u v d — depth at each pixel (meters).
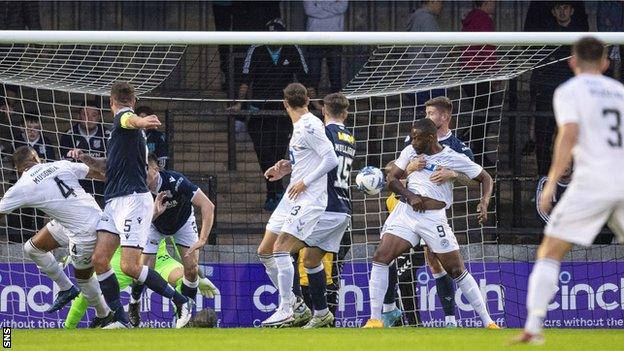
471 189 43.03
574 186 19.61
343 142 31.31
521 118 42.22
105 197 30.81
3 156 41.56
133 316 33.75
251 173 43.56
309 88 41.78
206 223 32.81
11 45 38.19
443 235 30.97
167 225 33.59
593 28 49.72
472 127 40.12
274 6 45.03
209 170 45.00
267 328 29.84
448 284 33.41
